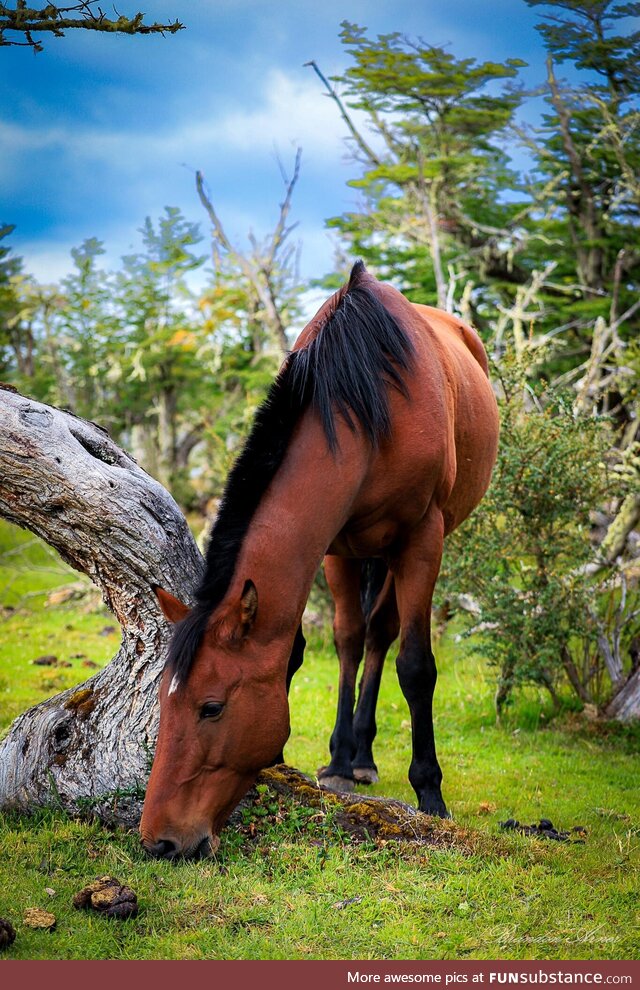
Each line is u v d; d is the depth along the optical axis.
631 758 5.25
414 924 2.89
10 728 3.85
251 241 12.16
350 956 2.69
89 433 3.85
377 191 15.26
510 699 5.88
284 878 3.16
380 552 3.93
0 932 2.60
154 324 16.81
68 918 2.80
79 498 3.54
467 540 5.96
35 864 3.18
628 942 2.88
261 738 3.05
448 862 3.33
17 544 12.63
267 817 3.59
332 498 3.31
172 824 2.96
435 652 7.56
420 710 3.90
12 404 3.58
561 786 4.72
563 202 13.88
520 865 3.39
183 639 3.00
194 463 17.89
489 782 4.75
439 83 13.51
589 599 5.86
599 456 5.90
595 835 3.92
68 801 3.57
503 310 8.66
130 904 2.84
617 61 11.73
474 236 14.70
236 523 3.17
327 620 8.20
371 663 4.84
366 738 4.75
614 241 13.15
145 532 3.60
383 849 3.39
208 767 3.00
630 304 12.86
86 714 3.66
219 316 14.88
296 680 6.91
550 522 5.82
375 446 3.52
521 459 5.76
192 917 2.86
